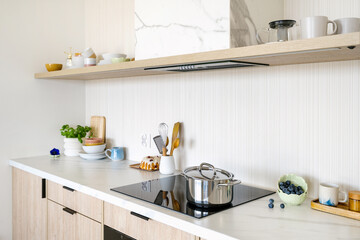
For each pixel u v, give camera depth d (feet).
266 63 5.46
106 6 9.25
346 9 5.01
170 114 7.68
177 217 4.61
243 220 4.50
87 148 8.76
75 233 6.63
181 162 7.50
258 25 5.49
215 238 4.10
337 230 4.17
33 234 8.02
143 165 7.66
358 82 4.94
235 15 5.05
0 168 8.66
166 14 6.01
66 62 9.34
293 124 5.66
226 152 6.63
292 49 4.12
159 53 6.19
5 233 8.84
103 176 6.99
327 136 5.29
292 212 4.84
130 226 5.41
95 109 9.88
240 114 6.36
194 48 5.52
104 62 7.99
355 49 3.97
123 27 8.74
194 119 7.18
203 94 6.98
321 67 5.30
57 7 9.48
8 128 8.75
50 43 9.39
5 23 8.60
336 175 5.22
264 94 6.00
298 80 5.56
